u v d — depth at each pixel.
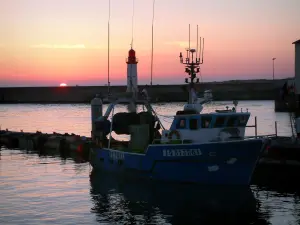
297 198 26.06
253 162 27.14
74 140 45.69
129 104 34.19
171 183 28.61
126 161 30.94
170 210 24.22
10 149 50.06
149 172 29.30
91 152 35.44
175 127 29.78
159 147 28.52
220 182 27.61
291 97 76.44
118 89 159.75
